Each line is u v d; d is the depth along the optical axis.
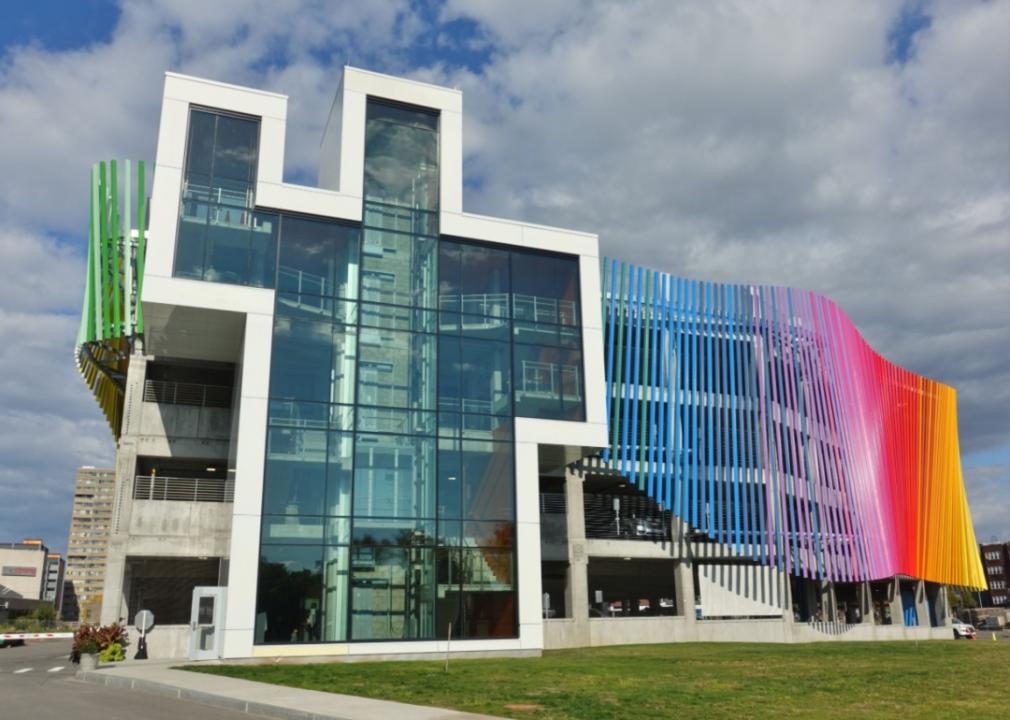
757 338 47.50
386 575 25.86
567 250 31.81
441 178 30.45
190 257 26.28
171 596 35.06
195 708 14.17
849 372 54.09
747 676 20.34
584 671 21.23
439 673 20.25
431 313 28.97
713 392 45.03
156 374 34.91
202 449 32.69
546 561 40.03
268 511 25.00
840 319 54.75
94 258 29.73
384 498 26.48
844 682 18.89
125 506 30.34
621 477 42.72
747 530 43.28
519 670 21.44
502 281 30.48
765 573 43.66
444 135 30.92
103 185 30.44
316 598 24.84
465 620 26.56
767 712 13.55
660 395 43.22
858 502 51.41
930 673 21.44
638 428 42.22
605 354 42.22
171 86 27.52
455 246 30.06
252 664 23.38
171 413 32.66
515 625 27.20
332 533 25.53
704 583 42.16
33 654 33.62
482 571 27.17
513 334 30.05
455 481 27.61
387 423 27.22
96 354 33.59
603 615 42.78
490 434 28.61
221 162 27.55
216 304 26.09
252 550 24.50
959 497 70.38
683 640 40.03
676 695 15.91
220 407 34.03
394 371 27.84
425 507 26.95
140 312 29.20
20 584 150.12
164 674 19.69
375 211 29.17
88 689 17.70
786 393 47.88
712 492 43.12
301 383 26.48
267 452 25.47
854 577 49.25
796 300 50.59
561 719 12.41
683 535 41.97
